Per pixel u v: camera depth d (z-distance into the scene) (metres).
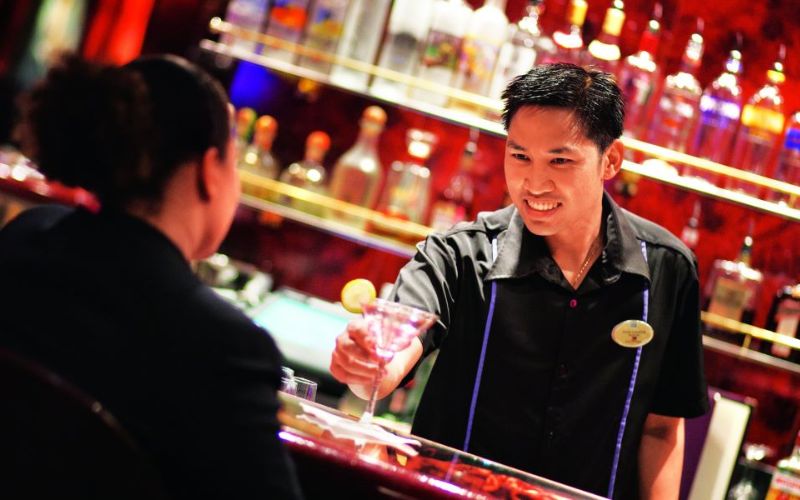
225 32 3.33
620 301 2.25
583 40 3.45
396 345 1.73
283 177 3.42
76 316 1.18
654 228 2.35
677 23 3.46
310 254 3.59
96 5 3.74
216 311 1.23
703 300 3.34
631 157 3.24
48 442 1.06
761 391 3.44
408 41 3.29
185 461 1.16
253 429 1.19
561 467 2.22
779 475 3.00
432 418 2.27
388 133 3.53
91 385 1.15
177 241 1.31
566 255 2.27
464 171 3.39
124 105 1.24
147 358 1.17
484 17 3.26
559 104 2.02
